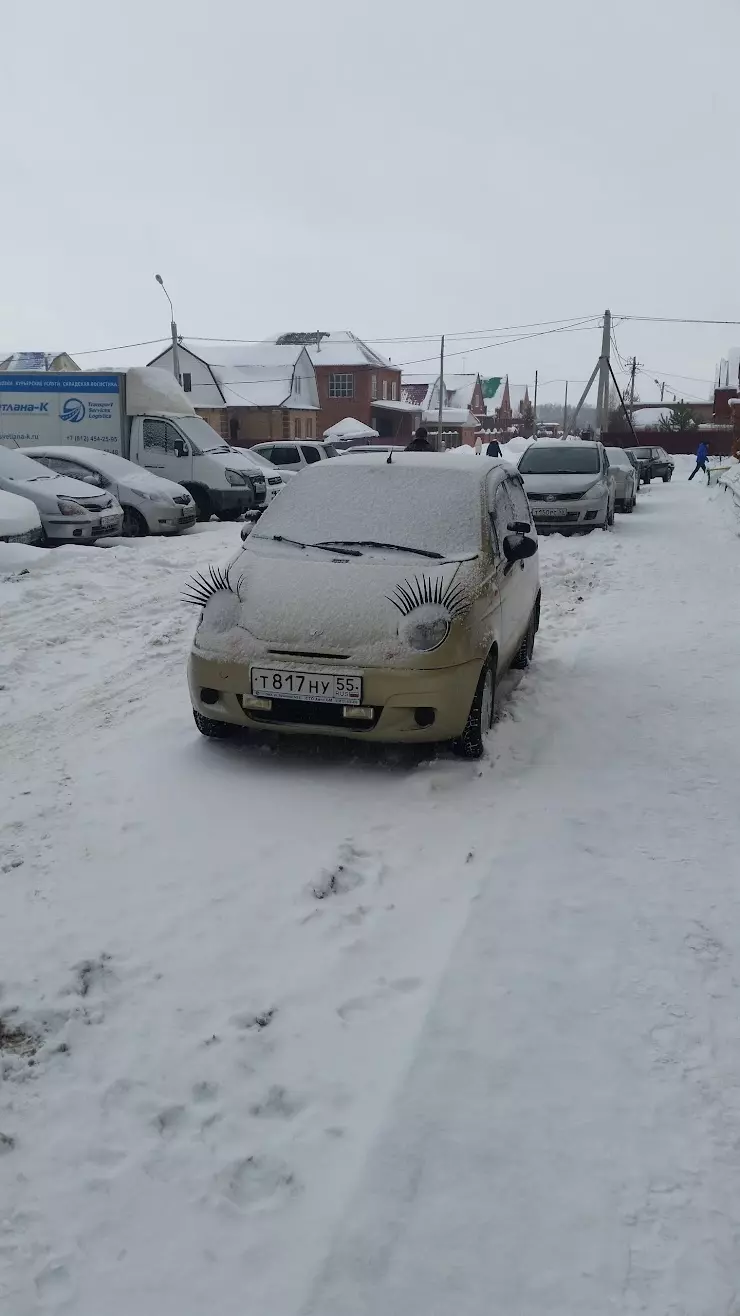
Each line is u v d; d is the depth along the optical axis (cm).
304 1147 256
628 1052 292
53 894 382
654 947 347
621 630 861
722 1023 307
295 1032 302
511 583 616
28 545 1244
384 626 491
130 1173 249
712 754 538
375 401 6241
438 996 316
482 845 424
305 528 583
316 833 434
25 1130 264
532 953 341
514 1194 240
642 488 3412
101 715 613
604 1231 230
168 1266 223
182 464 1847
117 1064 289
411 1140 255
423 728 488
